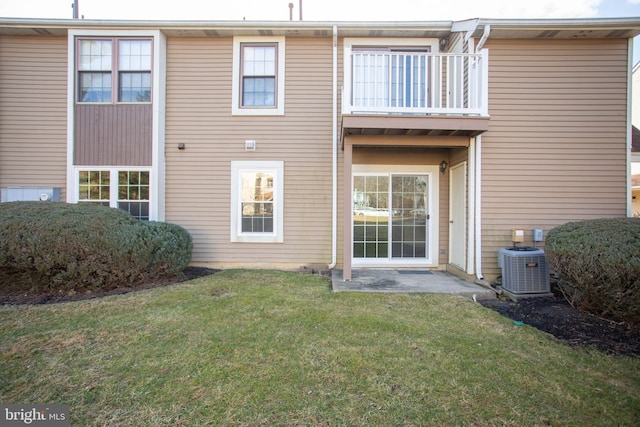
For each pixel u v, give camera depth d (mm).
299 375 2600
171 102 6895
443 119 5195
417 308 4281
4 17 6277
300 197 6898
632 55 5953
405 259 6984
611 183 5922
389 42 6820
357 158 6938
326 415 2143
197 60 6891
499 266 5789
